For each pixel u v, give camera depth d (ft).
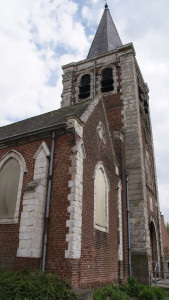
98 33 91.35
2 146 36.76
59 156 31.27
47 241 27.53
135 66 70.28
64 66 77.71
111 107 62.03
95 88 69.05
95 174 35.50
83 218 29.71
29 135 34.37
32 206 28.25
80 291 23.98
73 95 71.97
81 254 27.84
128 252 43.24
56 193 29.40
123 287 35.94
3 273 25.39
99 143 39.17
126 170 51.62
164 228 93.61
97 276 31.04
